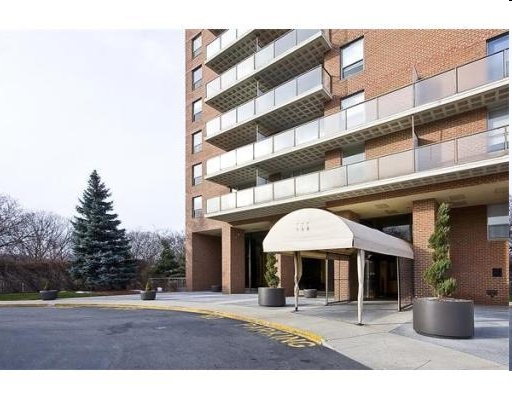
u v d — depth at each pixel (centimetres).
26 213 5097
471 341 862
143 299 2128
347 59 2011
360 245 1112
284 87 2145
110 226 3078
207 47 2795
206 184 3031
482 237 1667
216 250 3291
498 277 1600
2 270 2742
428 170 1456
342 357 750
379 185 1593
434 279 997
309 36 2067
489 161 1320
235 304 1747
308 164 2267
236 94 2598
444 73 1516
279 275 2286
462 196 1582
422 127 1664
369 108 1727
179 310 1638
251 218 2500
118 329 1124
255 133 2534
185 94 3369
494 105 1490
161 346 874
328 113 2041
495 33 1503
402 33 1777
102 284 2897
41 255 4691
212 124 2641
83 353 812
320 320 1181
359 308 1098
